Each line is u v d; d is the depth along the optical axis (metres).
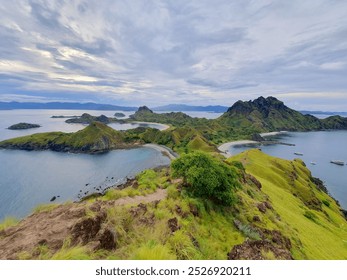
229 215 19.92
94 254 7.48
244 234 16.41
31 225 9.24
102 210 10.23
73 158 159.38
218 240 13.63
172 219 11.90
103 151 185.88
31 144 187.88
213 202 20.56
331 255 27.69
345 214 81.56
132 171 129.12
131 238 9.34
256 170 77.69
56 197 88.94
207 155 24.56
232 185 23.28
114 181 110.88
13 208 78.12
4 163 138.12
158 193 19.89
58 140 194.00
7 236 8.46
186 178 22.23
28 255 7.20
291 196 60.31
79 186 102.12
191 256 9.11
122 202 15.44
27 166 133.00
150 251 7.25
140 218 11.44
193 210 16.38
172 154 178.00
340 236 45.81
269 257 11.55
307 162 178.50
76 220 9.49
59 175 117.19
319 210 68.56
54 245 7.87
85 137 196.12
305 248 22.69
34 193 91.88
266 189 52.72
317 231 37.28
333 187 121.00
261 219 22.48
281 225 24.75
